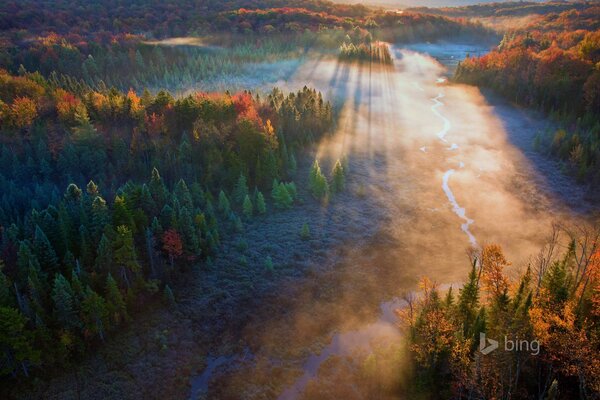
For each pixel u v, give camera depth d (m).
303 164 115.75
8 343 53.59
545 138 123.81
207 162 100.62
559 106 138.25
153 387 59.06
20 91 122.75
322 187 99.00
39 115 111.81
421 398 52.06
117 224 72.38
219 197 93.38
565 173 107.31
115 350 62.41
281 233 88.25
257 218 93.25
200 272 76.88
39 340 56.88
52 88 134.62
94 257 69.94
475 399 46.56
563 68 142.75
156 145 102.75
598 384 41.75
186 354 63.66
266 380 59.81
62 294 57.62
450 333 51.31
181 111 113.69
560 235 87.44
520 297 52.19
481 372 45.09
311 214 95.06
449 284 75.75
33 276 59.59
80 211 73.69
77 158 97.88
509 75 159.62
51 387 57.25
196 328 67.44
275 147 108.56
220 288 74.25
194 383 60.19
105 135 108.94
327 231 89.25
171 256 73.56
